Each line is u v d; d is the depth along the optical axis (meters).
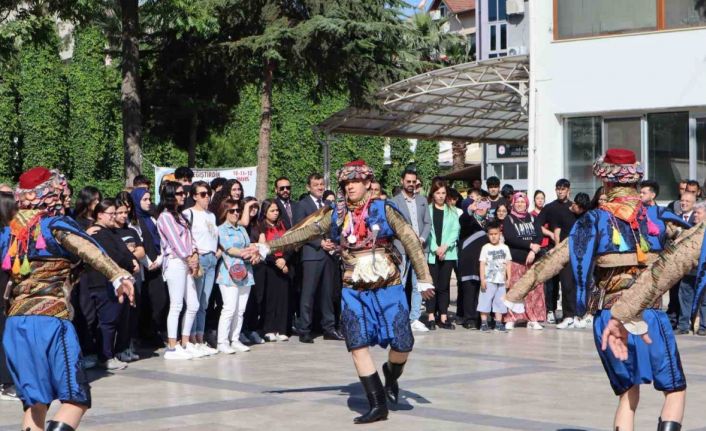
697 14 18.12
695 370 10.77
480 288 15.02
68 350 6.05
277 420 7.92
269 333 13.85
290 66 24.91
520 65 20.22
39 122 45.06
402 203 14.73
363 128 25.41
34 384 6.00
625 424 6.04
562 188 15.33
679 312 14.77
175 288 11.78
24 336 6.02
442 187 15.18
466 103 23.91
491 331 14.88
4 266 6.16
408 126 25.94
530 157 19.45
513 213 15.23
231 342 12.64
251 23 24.69
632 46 18.56
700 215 6.77
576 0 19.08
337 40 23.92
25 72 45.00
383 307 7.93
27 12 20.77
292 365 11.24
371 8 24.22
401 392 9.21
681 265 5.58
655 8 18.44
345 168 7.93
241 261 12.42
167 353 11.84
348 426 7.67
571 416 8.05
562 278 15.46
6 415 8.42
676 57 18.20
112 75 45.12
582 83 19.02
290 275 14.08
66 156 46.19
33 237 6.11
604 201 6.27
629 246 6.01
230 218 12.57
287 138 52.03
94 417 8.09
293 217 13.73
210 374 10.55
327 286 13.94
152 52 24.86
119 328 11.36
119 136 46.97
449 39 48.91
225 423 7.80
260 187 25.78
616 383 6.04
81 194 11.18
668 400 6.00
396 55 25.14
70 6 20.53
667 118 18.50
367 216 7.87
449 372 10.54
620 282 6.01
